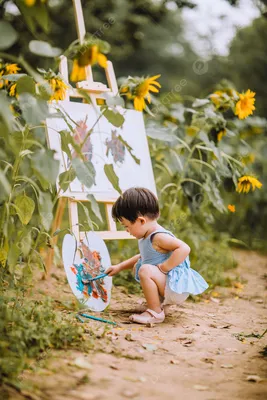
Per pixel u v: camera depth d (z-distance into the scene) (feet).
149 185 13.38
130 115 13.60
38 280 13.12
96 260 11.23
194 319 11.15
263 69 34.19
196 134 14.99
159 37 50.70
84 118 12.51
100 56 8.70
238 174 14.89
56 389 6.79
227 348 9.19
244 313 12.12
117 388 7.03
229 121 15.83
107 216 12.73
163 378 7.61
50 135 11.72
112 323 10.05
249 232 24.22
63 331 8.48
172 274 10.62
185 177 15.51
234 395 7.16
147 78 12.84
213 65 42.24
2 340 7.68
